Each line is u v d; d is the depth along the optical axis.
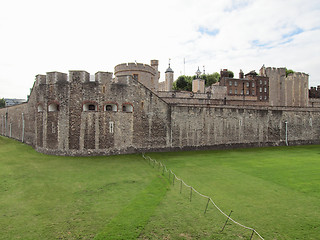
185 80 69.06
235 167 20.48
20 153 25.02
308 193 14.16
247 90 54.56
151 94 26.50
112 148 24.33
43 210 11.34
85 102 23.52
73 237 8.99
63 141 23.66
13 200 12.52
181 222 10.30
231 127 31.39
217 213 11.27
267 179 16.94
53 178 16.45
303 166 21.11
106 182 15.72
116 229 9.60
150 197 13.08
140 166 20.12
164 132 27.30
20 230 9.45
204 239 9.04
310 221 10.66
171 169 19.44
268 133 33.97
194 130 29.02
